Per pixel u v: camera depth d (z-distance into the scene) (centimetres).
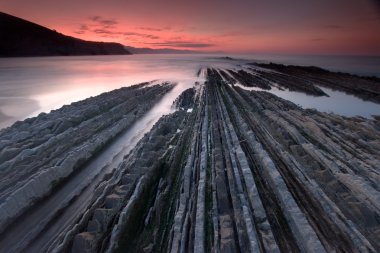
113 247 936
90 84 5634
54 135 2072
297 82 5578
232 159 1541
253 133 1977
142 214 1129
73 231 999
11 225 1120
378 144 1761
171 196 1245
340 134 2014
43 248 1006
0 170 1498
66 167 1548
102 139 2019
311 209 1082
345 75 6869
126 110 2959
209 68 10362
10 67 9969
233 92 4112
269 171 1380
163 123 2303
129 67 11019
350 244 897
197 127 2209
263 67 10819
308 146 1705
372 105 3641
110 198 1165
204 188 1260
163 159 1614
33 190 1285
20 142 1912
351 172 1374
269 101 3338
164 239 980
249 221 1006
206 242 938
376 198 1106
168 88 4706
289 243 922
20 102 3669
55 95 4259
